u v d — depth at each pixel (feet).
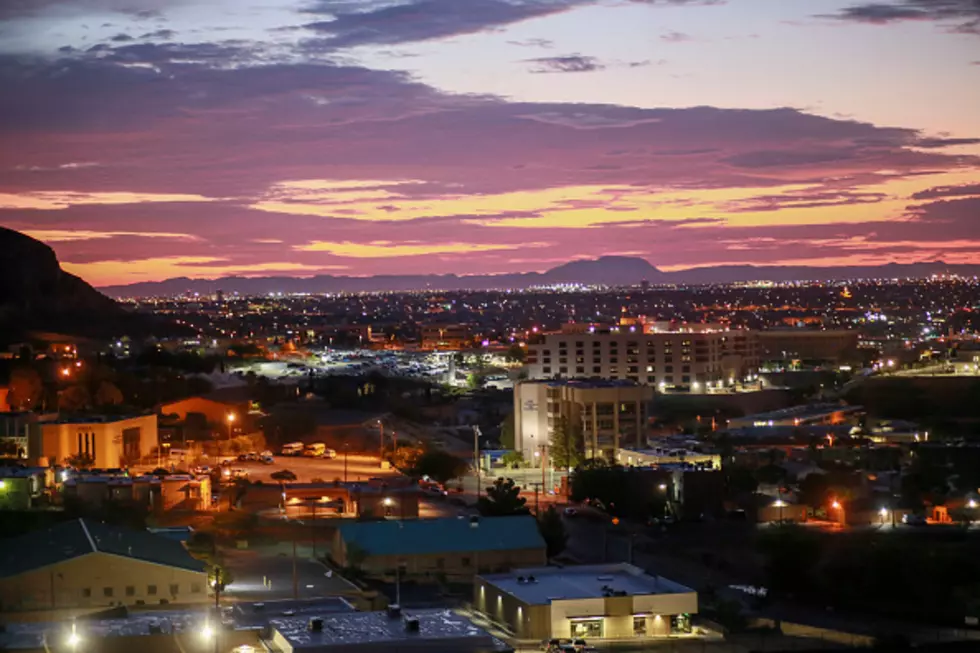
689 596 479.82
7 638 406.62
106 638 388.37
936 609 547.90
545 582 503.61
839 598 564.71
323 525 645.51
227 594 494.18
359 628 400.26
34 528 604.49
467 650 383.45
